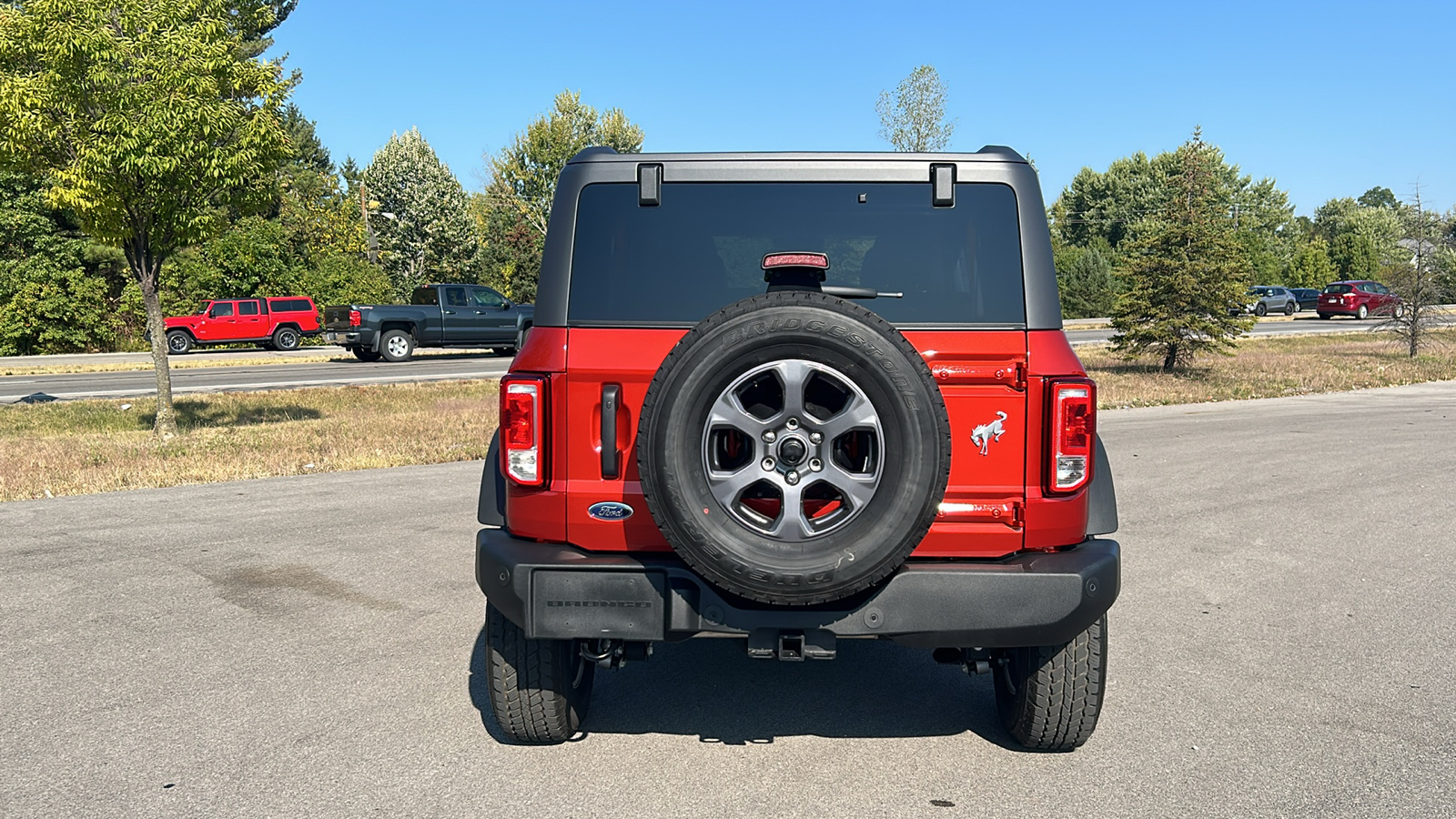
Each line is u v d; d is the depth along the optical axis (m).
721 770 3.76
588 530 3.48
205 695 4.50
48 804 3.46
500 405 3.49
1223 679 4.67
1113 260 59.78
